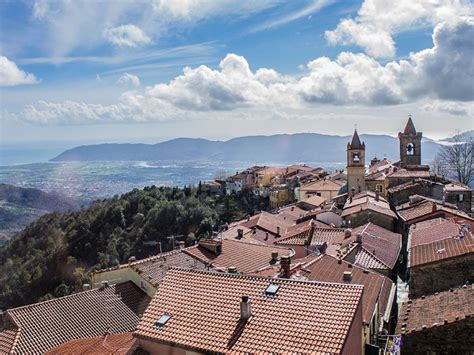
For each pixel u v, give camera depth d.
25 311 34.78
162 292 28.17
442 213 58.78
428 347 27.55
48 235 138.12
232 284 27.45
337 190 118.06
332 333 22.42
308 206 104.50
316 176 149.00
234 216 127.62
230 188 157.88
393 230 66.19
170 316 26.06
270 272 36.75
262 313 24.56
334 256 43.38
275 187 135.75
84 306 36.59
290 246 55.62
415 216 60.81
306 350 21.67
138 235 123.62
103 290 38.94
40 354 30.92
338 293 25.03
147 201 139.12
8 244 147.38
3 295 110.88
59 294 100.25
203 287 27.75
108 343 28.95
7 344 31.73
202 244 46.44
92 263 121.00
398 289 44.12
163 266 41.25
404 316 31.61
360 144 97.00
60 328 33.81
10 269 124.81
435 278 36.88
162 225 123.62
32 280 117.31
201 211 123.00
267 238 69.56
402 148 114.50
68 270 118.75
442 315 29.20
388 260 46.97
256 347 22.48
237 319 24.56
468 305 29.36
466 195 76.69
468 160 106.19
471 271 36.00
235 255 46.09
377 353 28.11
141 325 26.00
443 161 117.06
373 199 76.94
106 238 127.75
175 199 144.25
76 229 133.88
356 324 24.38
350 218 67.19
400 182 93.44
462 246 38.44
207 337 23.89
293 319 23.75
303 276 35.28
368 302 32.16
